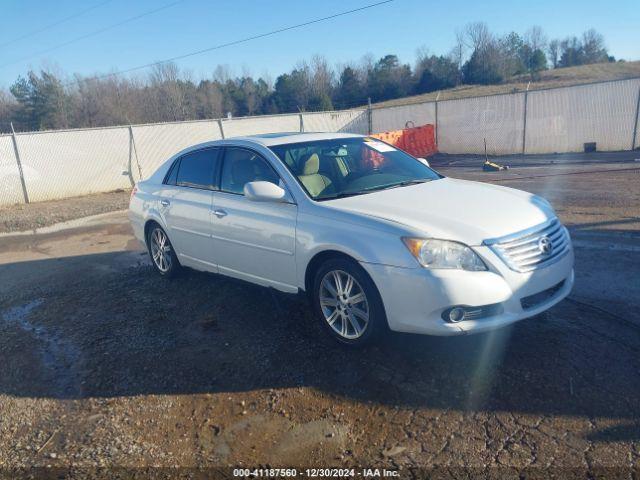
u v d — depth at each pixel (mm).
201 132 18797
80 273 6832
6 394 3863
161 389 3730
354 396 3430
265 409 3385
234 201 4879
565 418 3035
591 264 5551
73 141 16344
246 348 4211
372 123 22609
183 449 3078
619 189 9758
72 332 4836
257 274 4738
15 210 14297
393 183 4707
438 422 3104
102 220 11367
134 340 4543
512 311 3539
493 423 3051
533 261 3666
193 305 5242
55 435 3322
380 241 3660
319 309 4188
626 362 3557
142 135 17625
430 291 3447
